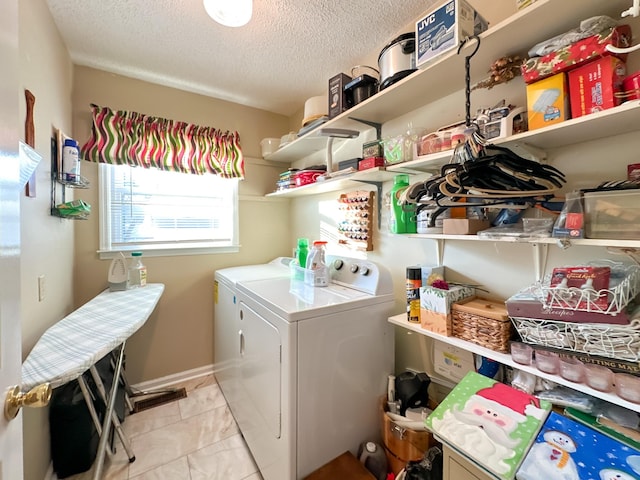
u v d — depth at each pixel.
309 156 2.49
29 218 1.15
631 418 0.80
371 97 1.41
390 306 1.50
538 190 0.89
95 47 1.74
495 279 1.25
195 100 2.34
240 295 1.69
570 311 0.83
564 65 0.83
